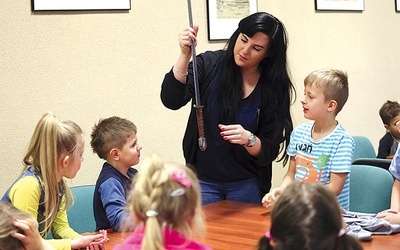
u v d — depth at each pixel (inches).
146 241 53.9
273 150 106.3
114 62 131.6
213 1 152.3
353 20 199.2
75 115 125.6
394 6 216.2
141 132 137.6
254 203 108.3
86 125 127.5
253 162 108.4
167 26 141.9
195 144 108.1
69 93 124.5
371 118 208.5
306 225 50.2
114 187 94.6
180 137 146.5
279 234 51.3
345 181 99.8
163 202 55.3
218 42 154.9
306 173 102.4
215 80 105.4
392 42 216.4
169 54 142.9
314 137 102.9
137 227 57.4
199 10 149.8
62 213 92.1
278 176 169.3
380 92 211.9
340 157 98.8
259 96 106.0
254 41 100.6
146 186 56.3
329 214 50.9
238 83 104.8
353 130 201.0
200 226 58.1
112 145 96.7
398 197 101.6
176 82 101.0
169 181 56.0
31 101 118.8
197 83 102.0
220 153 107.3
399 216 88.7
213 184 109.0
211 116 106.3
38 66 119.6
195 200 57.1
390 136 176.6
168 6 141.9
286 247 50.9
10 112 116.0
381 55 211.6
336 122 103.0
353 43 199.5
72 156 86.5
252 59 101.9
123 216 89.7
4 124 115.3
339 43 193.8
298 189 52.4
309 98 101.0
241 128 101.5
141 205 55.9
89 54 127.3
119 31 132.3
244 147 105.7
